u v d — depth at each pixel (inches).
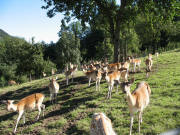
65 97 516.4
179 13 685.9
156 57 918.4
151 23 792.3
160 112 295.6
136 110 247.4
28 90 705.0
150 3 692.1
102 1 733.9
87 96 475.8
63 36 1569.9
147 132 250.8
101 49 1814.7
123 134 260.7
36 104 405.7
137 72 646.5
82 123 328.8
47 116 417.1
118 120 303.6
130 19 756.0
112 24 772.0
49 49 2316.7
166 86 426.0
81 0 692.1
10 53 2105.1
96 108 378.0
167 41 1893.5
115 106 367.9
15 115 465.4
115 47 762.2
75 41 1603.1
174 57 833.5
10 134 372.2
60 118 382.6
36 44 1139.3
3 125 418.9
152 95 383.6
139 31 1702.8
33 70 1136.8
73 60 1551.4
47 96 565.6
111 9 758.5
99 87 511.5
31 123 399.2
